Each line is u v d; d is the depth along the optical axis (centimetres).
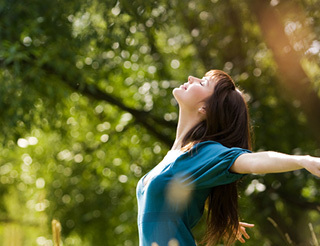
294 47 798
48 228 1079
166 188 316
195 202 323
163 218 316
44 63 858
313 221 981
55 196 1134
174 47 1008
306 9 786
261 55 897
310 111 827
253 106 878
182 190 315
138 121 1005
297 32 795
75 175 1129
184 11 897
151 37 944
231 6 874
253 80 898
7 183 1205
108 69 950
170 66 1024
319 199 922
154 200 319
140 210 329
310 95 816
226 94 342
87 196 1141
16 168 1185
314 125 842
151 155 1062
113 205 1141
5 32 828
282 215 962
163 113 1007
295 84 815
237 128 340
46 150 1138
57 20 855
